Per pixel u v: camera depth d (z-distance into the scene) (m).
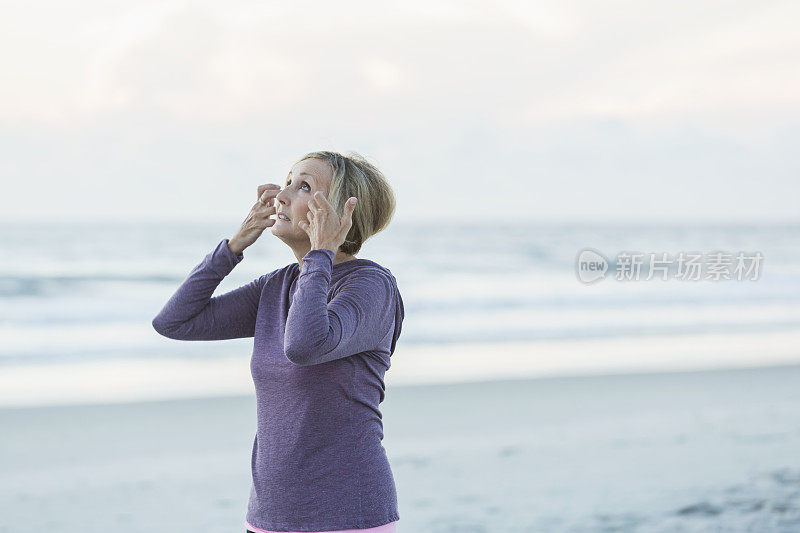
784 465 8.09
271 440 2.87
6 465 7.87
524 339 20.17
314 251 2.76
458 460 8.14
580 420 10.00
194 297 3.17
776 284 30.22
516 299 28.31
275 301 3.04
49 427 9.41
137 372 14.59
